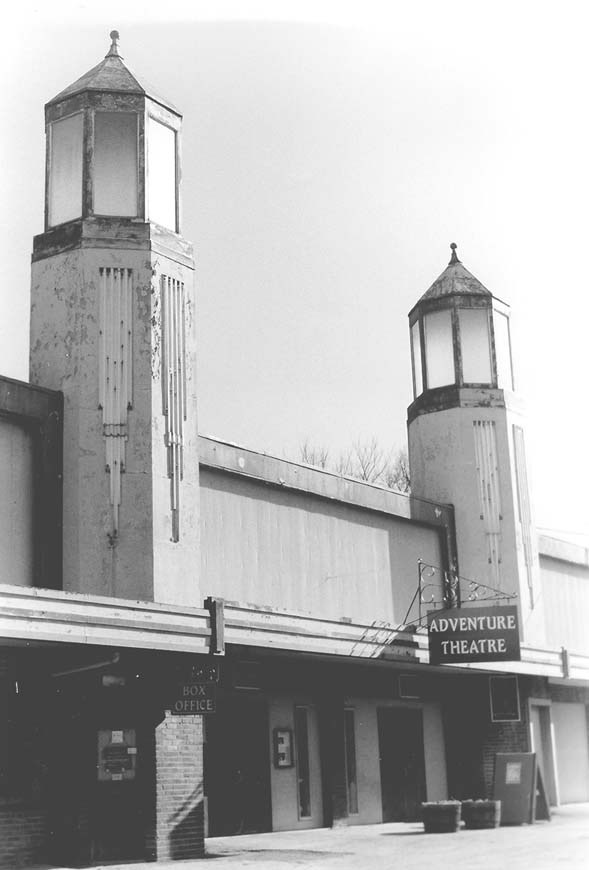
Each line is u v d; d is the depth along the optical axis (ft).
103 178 67.62
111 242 65.87
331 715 76.43
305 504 80.84
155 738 57.62
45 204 68.90
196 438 66.64
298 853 58.34
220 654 57.82
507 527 94.27
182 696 58.08
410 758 84.02
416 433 98.53
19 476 61.36
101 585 61.26
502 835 65.92
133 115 68.69
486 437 95.66
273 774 71.72
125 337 64.69
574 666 92.99
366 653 70.74
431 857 55.16
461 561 94.07
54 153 69.51
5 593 48.62
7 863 52.85
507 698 88.22
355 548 85.05
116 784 56.39
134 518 62.39
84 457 62.69
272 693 72.69
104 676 56.44
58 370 64.54
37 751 55.01
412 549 91.25
